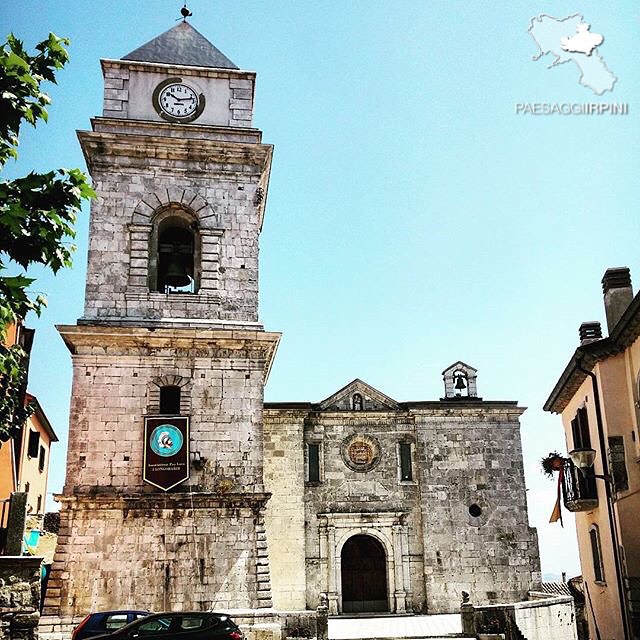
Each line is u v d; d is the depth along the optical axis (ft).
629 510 72.59
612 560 77.87
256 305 95.96
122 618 75.56
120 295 93.09
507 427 134.92
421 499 129.90
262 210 111.24
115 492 85.25
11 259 38.29
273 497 126.11
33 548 116.78
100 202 96.17
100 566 82.28
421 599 125.39
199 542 84.64
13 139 38.91
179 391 90.38
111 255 94.53
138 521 84.48
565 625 104.17
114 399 88.79
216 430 89.56
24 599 61.62
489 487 131.54
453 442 133.39
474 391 140.56
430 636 95.25
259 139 102.17
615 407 75.46
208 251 96.94
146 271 94.53
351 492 129.59
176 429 88.02
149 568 82.94
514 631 89.15
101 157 97.86
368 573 127.75
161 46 105.29
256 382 92.02
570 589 108.88
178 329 90.43
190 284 103.09
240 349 92.68
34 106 39.58
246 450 89.35
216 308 94.58
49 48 41.34
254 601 83.41
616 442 74.54
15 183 38.04
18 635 60.70
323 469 130.00
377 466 131.54
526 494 131.64
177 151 99.25
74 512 84.07
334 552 125.70
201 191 99.09
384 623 110.63
